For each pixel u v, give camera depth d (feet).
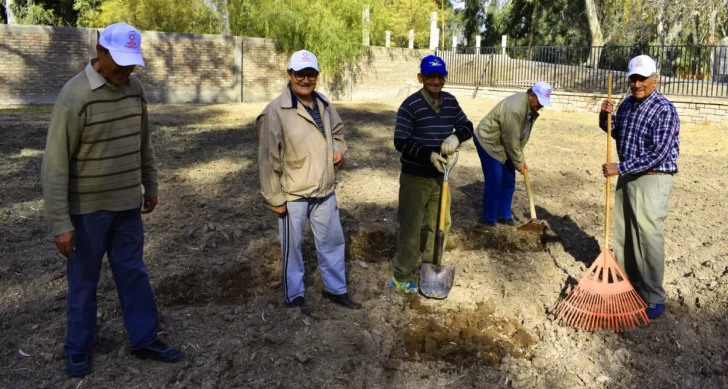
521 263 17.60
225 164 29.63
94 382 10.99
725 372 12.27
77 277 10.80
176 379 11.17
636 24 67.82
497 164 19.61
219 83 64.08
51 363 11.55
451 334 13.44
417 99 13.98
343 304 14.33
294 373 11.60
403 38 117.80
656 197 13.60
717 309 14.70
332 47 70.28
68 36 53.62
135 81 10.88
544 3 131.64
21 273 15.56
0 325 12.89
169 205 22.16
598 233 20.42
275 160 12.63
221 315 13.61
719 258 17.85
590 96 59.57
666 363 12.58
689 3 62.95
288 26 66.95
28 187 24.23
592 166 32.71
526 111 18.66
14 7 103.09
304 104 12.81
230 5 75.56
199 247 17.80
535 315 14.52
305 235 18.67
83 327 11.03
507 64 73.67
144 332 11.52
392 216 21.54
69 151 9.96
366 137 40.29
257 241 18.43
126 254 11.27
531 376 12.05
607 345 13.19
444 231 15.35
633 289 13.99
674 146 13.51
